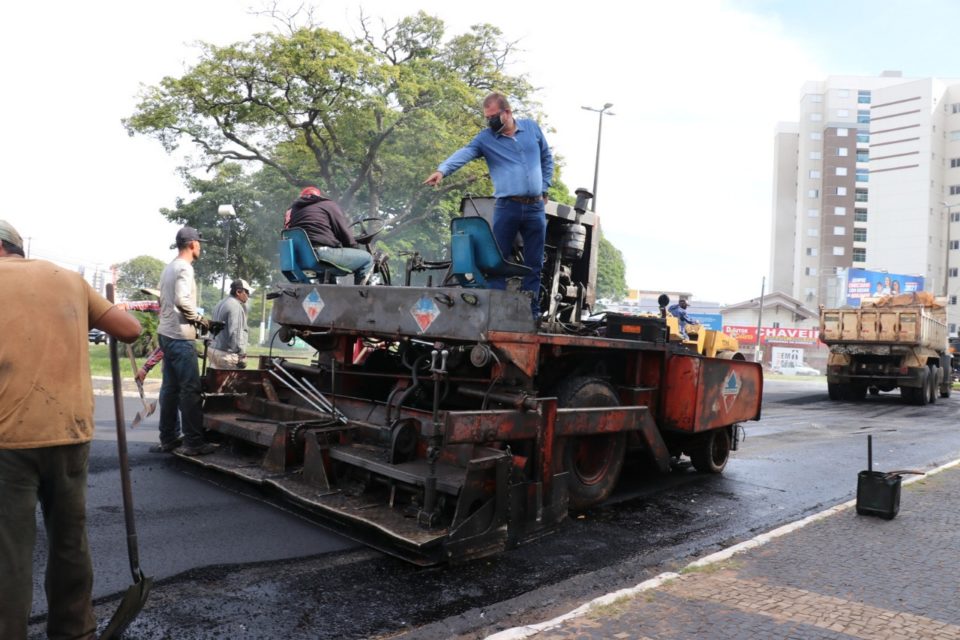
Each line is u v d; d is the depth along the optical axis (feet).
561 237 20.99
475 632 11.14
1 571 8.34
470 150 17.78
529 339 15.61
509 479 14.82
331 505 15.17
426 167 89.25
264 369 21.93
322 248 19.83
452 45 95.20
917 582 13.62
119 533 14.74
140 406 34.04
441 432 14.35
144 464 20.67
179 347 20.35
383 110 83.97
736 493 21.99
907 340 58.13
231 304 28.71
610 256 264.72
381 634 10.90
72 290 9.27
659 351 20.84
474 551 13.96
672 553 15.64
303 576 13.01
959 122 285.23
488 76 94.89
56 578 9.25
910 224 281.74
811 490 22.95
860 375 61.41
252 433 18.84
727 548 15.61
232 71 82.43
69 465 9.03
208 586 12.36
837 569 14.26
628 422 18.56
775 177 369.30
